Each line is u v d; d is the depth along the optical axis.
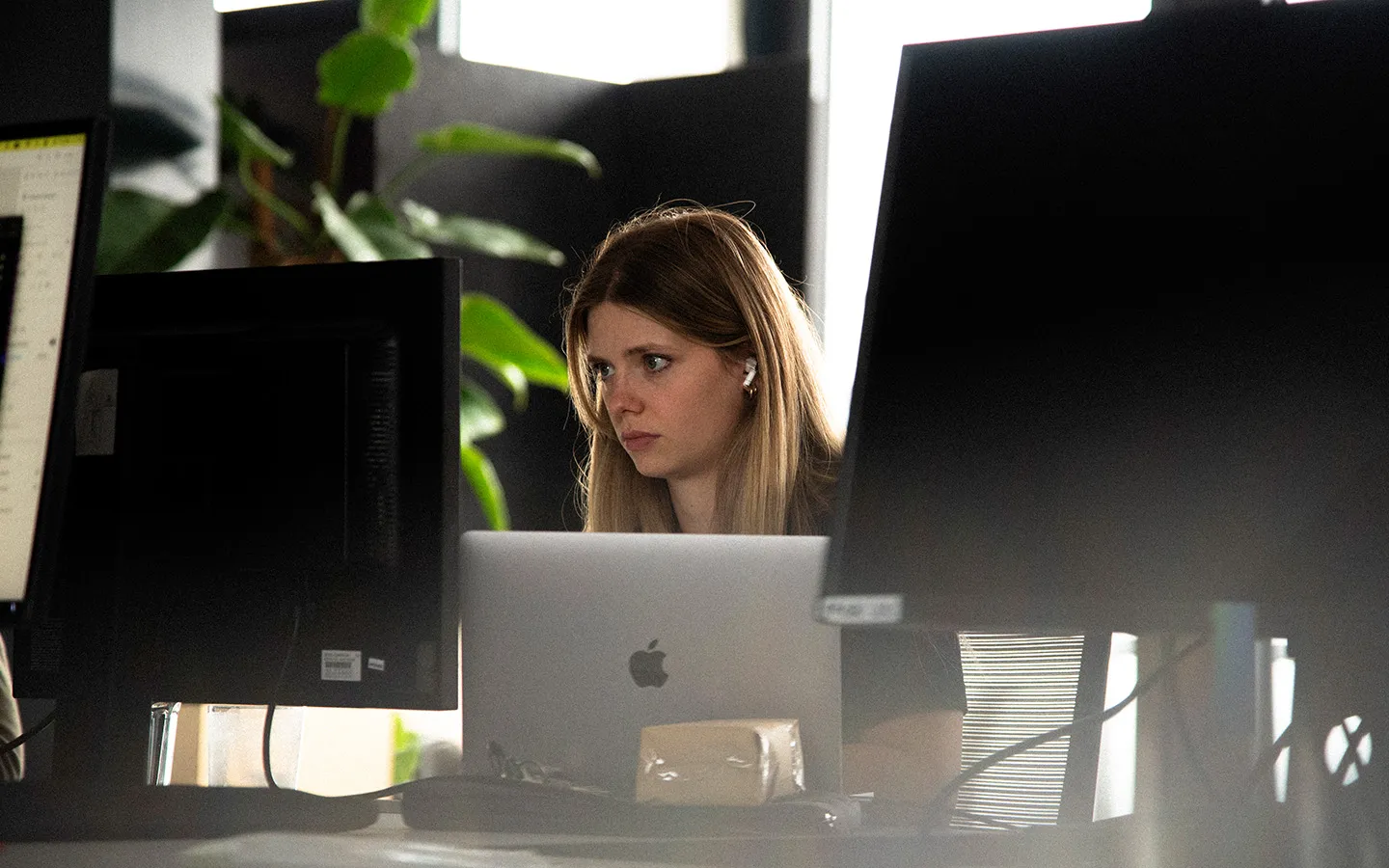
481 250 8.80
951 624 1.41
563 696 2.32
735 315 3.43
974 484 1.44
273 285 2.32
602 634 2.31
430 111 8.62
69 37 3.83
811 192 8.66
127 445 2.29
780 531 3.36
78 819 1.86
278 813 1.96
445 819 2.05
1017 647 3.28
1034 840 1.70
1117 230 1.46
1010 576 1.42
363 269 2.28
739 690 2.26
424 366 2.24
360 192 8.41
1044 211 1.48
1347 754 1.47
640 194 9.13
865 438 1.47
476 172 8.77
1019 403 1.45
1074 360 1.44
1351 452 1.38
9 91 3.73
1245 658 1.48
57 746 2.27
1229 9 1.45
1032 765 3.19
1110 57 1.48
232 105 8.55
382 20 7.19
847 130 8.74
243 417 2.30
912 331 1.49
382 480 2.25
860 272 8.67
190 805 1.97
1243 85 1.44
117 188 5.20
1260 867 1.49
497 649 2.36
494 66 8.82
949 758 2.89
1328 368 1.39
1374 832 1.43
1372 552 1.38
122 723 2.29
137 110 5.09
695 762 2.08
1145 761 1.67
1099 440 1.42
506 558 2.38
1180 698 1.62
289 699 2.29
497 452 9.09
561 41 9.13
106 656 2.26
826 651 2.24
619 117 9.20
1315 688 1.44
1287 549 1.38
